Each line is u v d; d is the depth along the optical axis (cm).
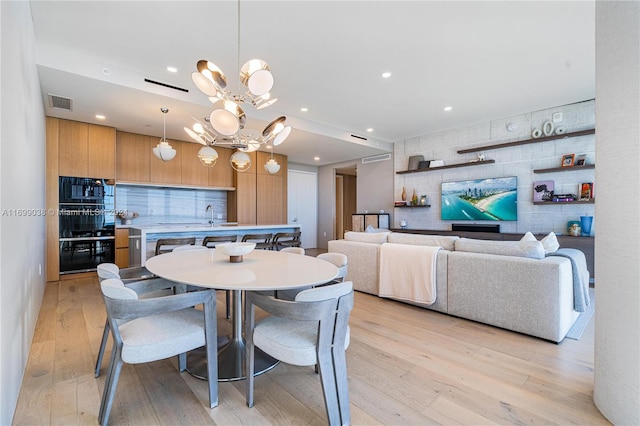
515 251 281
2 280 143
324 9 248
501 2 242
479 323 297
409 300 339
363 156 782
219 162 670
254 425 156
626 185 149
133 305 150
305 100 451
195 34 282
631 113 146
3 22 152
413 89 413
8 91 163
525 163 531
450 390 187
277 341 159
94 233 485
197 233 446
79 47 302
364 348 244
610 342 158
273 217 738
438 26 273
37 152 317
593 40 296
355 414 165
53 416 161
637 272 144
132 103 396
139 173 559
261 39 291
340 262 251
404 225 688
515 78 381
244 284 165
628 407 148
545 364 218
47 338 256
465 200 602
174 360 222
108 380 155
